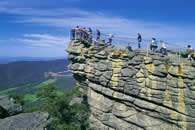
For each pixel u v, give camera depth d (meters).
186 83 14.46
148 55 16.72
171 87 15.17
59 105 30.19
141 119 17.17
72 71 22.62
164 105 15.63
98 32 20.81
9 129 8.84
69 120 28.42
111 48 19.48
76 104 29.22
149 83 15.96
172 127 15.68
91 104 22.02
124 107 18.39
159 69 15.46
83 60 21.27
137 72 16.80
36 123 9.81
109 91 18.91
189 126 14.57
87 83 22.61
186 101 14.47
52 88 33.19
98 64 19.34
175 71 14.89
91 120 22.53
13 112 11.51
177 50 17.39
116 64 17.91
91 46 20.95
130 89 17.14
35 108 33.34
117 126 18.98
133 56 17.17
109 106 19.48
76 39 22.78
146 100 16.67
